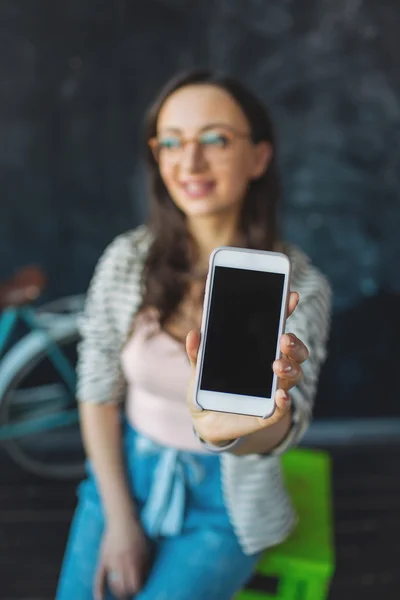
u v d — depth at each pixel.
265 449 0.91
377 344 2.54
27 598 1.74
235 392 0.76
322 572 1.14
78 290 2.50
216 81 1.10
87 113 2.36
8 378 2.11
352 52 2.34
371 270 2.50
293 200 2.45
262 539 1.09
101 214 2.44
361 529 2.01
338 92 2.38
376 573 1.84
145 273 1.17
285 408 0.71
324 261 2.50
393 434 2.53
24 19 2.26
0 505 2.09
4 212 2.41
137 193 2.42
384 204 2.45
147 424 1.16
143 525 1.13
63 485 2.20
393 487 2.23
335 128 2.40
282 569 1.16
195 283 1.16
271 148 1.17
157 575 1.08
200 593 1.05
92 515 1.20
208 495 1.12
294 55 2.34
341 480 2.26
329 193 2.44
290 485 1.37
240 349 0.76
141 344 1.14
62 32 2.28
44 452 2.38
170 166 1.11
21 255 2.46
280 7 2.30
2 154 2.36
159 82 2.35
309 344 1.02
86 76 2.32
